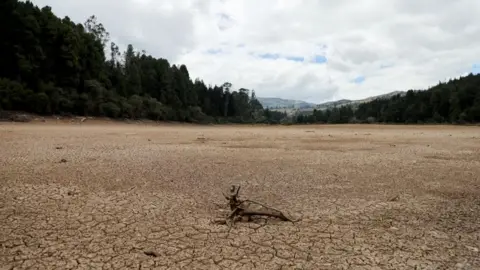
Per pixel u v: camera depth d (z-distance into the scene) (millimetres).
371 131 47188
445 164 14680
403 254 5445
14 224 6645
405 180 11148
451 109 91500
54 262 5074
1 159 14328
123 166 13305
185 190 9586
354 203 8391
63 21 68125
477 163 15016
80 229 6426
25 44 57969
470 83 96688
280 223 6891
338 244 5832
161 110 78938
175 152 18266
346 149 21047
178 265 5012
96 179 10773
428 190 9789
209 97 117562
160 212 7520
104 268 4902
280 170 12898
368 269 4930
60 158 14984
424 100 103125
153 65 95688
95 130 37656
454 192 9562
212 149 20156
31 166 12789
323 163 14758
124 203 8172
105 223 6766
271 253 5457
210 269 4895
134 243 5801
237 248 5637
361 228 6625
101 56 74125
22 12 58500
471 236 6250
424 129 54062
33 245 5676
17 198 8422
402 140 29172
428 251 5566
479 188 10039
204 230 6453
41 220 6887
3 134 27391
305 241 5953
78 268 4895
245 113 128500
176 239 6000
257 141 27125
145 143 23562
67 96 59438
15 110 51438
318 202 8469
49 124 46906
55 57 62281
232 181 10867
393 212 7672
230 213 7133
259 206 8031
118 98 69312
